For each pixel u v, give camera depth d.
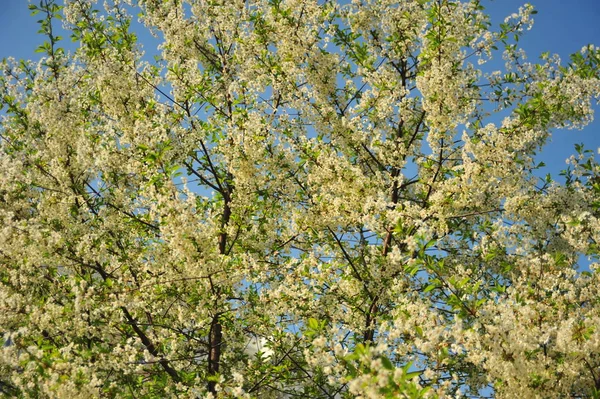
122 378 6.64
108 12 10.35
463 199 7.64
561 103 8.59
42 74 8.41
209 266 6.88
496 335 5.16
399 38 9.70
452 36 8.36
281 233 9.51
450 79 8.02
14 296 6.59
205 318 7.64
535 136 7.51
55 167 7.84
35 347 5.59
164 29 10.29
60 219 7.61
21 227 6.80
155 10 10.47
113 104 8.83
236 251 9.51
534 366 5.46
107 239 8.39
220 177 10.73
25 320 6.66
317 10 9.47
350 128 8.77
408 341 5.71
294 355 8.38
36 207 8.12
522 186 8.11
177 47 10.36
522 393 5.35
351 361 4.53
